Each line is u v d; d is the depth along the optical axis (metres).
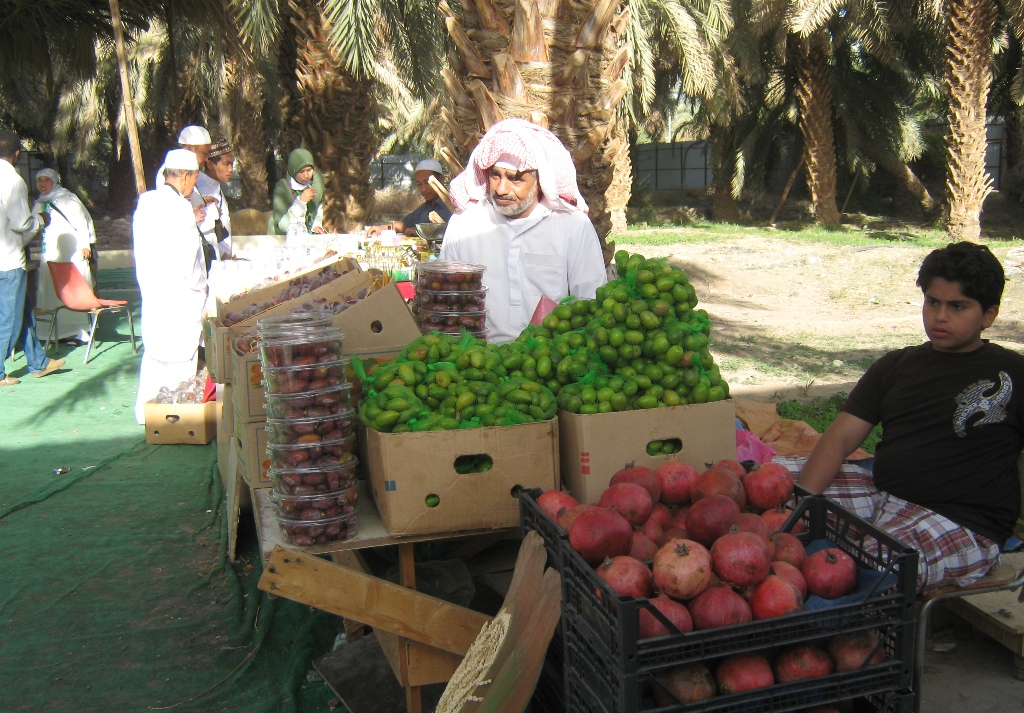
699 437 2.95
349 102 10.47
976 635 3.48
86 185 33.34
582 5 4.82
